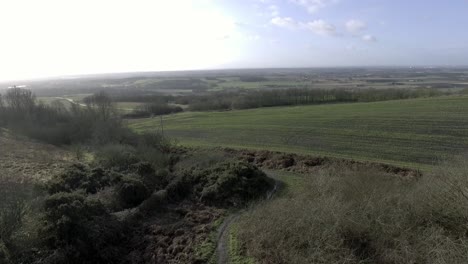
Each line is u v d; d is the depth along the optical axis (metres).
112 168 21.97
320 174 18.52
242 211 17.14
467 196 11.58
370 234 11.91
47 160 26.73
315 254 11.28
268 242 12.55
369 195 14.23
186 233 14.83
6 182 19.12
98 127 34.66
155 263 12.97
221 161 23.52
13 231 13.38
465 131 29.45
